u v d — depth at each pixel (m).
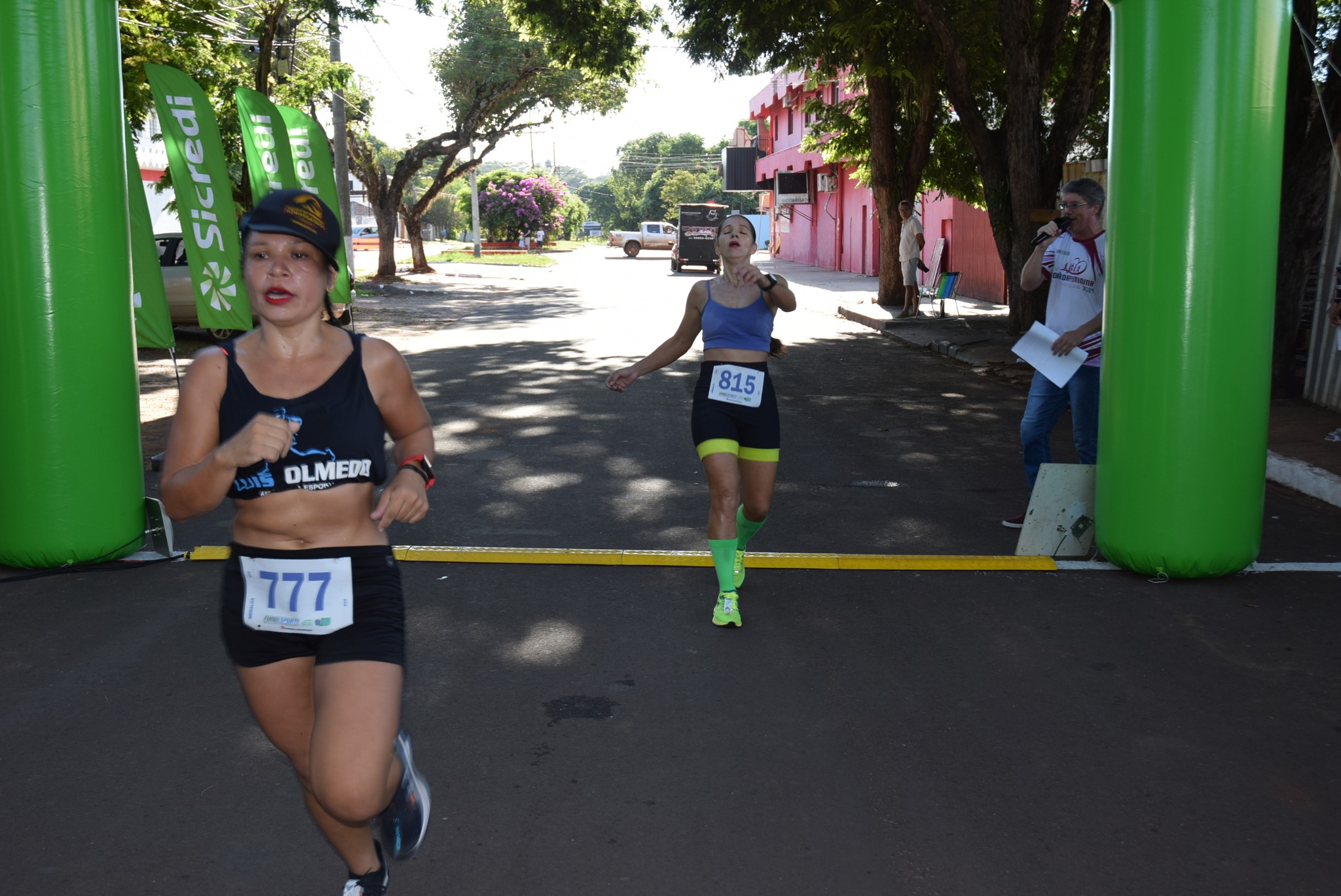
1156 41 5.16
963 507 7.14
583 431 9.70
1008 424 10.24
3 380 5.45
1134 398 5.44
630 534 6.49
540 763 3.74
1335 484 7.14
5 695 4.24
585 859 3.18
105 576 5.60
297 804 3.47
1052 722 4.06
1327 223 10.23
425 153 33.16
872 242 36.97
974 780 3.64
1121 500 5.58
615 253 67.88
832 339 18.05
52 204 5.34
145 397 11.07
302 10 19.86
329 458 2.52
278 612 2.52
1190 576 5.53
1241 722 4.06
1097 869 3.14
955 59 14.79
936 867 3.15
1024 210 14.62
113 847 3.23
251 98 11.43
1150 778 3.66
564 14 19.53
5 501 5.55
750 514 5.18
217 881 3.07
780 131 51.12
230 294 9.67
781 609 5.24
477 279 35.53
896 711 4.15
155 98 9.27
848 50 17.30
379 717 2.39
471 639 4.84
